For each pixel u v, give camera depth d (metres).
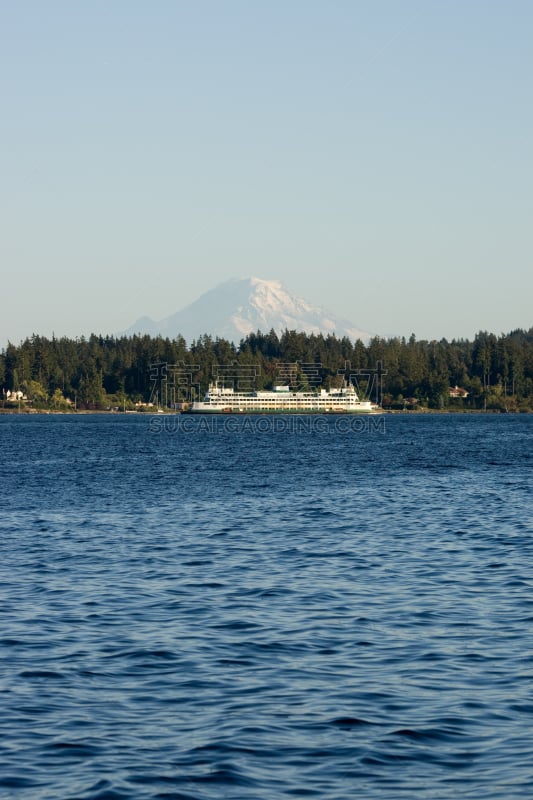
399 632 53.59
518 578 70.50
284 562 78.75
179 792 32.09
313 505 124.38
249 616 58.09
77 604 61.88
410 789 32.34
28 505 125.69
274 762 34.59
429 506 122.62
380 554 82.88
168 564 77.69
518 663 46.84
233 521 107.25
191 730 37.78
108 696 42.06
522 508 119.25
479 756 35.00
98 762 34.62
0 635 53.22
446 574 72.62
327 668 46.25
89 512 116.94
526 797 31.62
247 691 42.66
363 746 36.00
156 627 55.22
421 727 37.91
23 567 76.25
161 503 127.81
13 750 35.78
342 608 60.34
